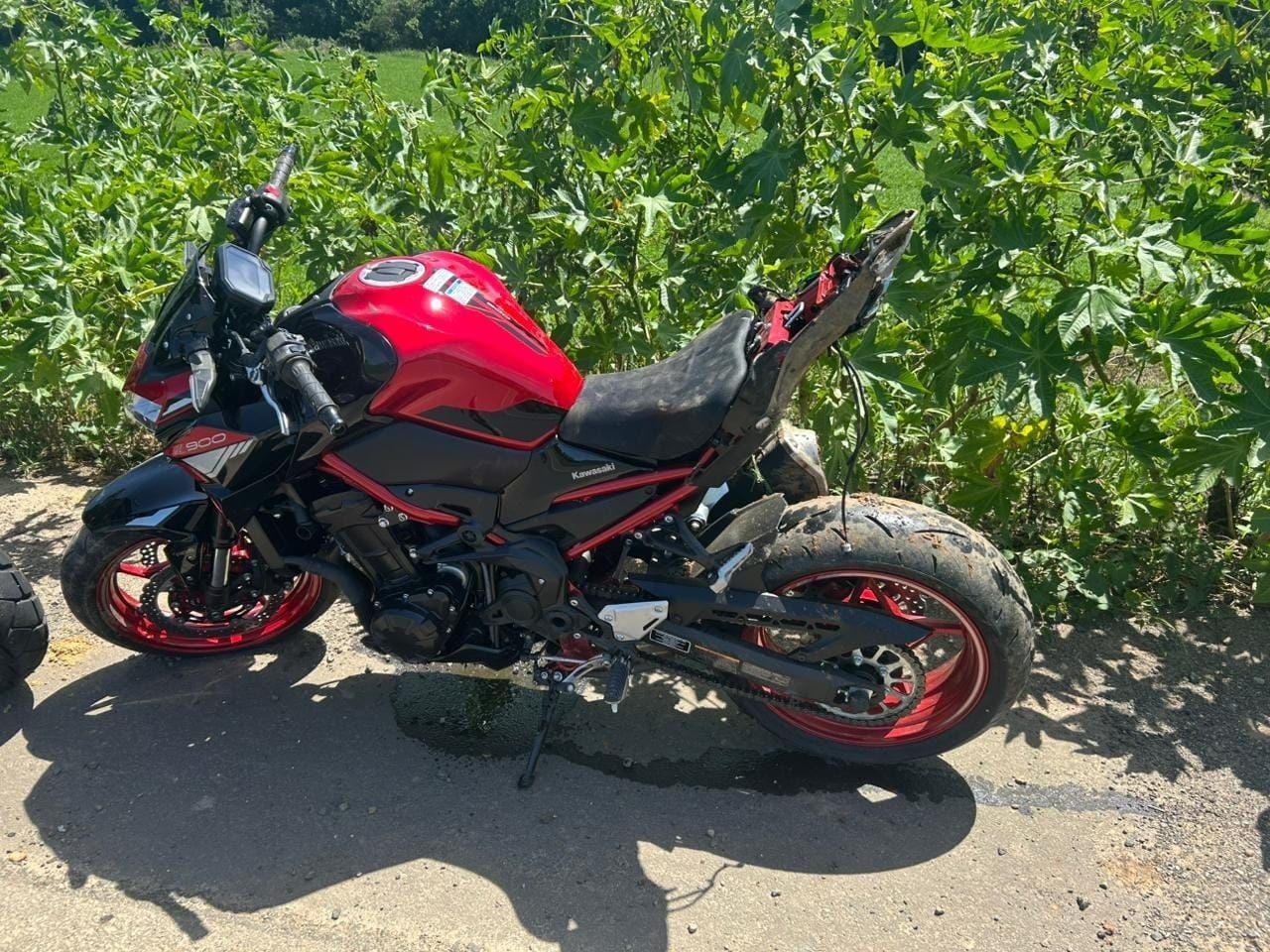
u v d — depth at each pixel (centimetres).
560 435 262
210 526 294
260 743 303
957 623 278
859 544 265
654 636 279
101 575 306
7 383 406
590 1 384
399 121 429
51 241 385
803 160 350
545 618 278
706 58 363
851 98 334
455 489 268
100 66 528
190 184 421
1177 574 377
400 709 318
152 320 402
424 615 276
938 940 246
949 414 415
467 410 259
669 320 377
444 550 277
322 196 416
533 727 312
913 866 267
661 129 394
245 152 474
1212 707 323
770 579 272
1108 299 318
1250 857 269
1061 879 263
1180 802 287
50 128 525
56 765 292
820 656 277
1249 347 340
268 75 538
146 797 282
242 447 264
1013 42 341
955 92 350
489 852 268
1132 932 249
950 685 295
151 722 310
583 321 396
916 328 369
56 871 259
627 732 311
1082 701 326
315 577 336
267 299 238
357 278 263
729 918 251
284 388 260
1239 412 315
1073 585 369
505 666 295
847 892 259
